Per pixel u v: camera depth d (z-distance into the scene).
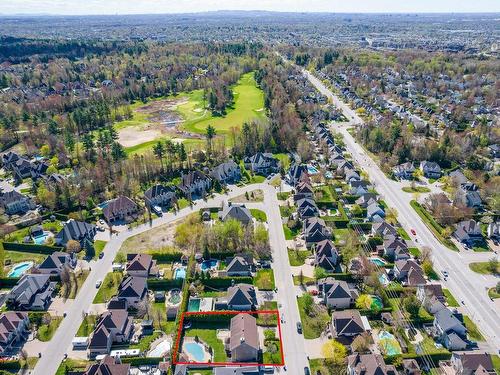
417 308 106.62
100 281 120.06
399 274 119.88
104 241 140.12
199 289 116.19
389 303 109.38
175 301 112.69
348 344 97.50
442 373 90.81
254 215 155.00
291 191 174.25
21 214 160.75
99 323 99.88
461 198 160.62
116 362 91.06
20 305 110.38
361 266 121.81
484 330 102.06
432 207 157.75
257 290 116.06
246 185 181.75
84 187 171.38
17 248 138.38
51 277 121.50
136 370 91.75
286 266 126.44
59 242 138.62
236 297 109.06
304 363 93.19
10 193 162.38
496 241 139.12
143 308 107.69
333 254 125.94
